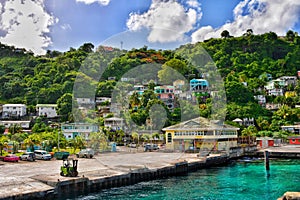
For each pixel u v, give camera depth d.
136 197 17.44
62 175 19.91
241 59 108.06
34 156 32.62
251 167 30.55
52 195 16.83
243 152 40.06
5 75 94.00
